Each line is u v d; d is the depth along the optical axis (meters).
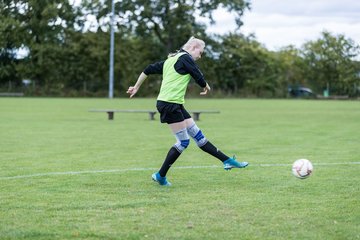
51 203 11.12
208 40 108.06
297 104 72.12
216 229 9.25
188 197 11.82
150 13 101.75
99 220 9.80
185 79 13.03
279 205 11.05
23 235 8.85
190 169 15.83
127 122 35.25
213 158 18.28
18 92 95.88
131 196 11.90
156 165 16.64
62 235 8.88
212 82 109.06
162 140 24.27
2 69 94.75
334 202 11.35
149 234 8.95
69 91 96.88
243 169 15.80
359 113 48.50
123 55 99.56
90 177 14.30
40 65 95.69
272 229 9.28
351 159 18.03
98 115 41.91
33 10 96.62
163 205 11.02
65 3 98.25
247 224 9.58
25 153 19.31
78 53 97.62
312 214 10.31
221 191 12.50
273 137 25.83
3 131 27.88
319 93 114.19
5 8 98.06
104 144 22.50
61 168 15.84
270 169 15.80
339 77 111.31
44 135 26.02
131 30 103.56
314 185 13.24
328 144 22.72
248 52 109.25
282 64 111.69
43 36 97.50
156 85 102.06
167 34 106.62
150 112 37.56
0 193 12.10
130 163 17.03
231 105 66.19
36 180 13.79
